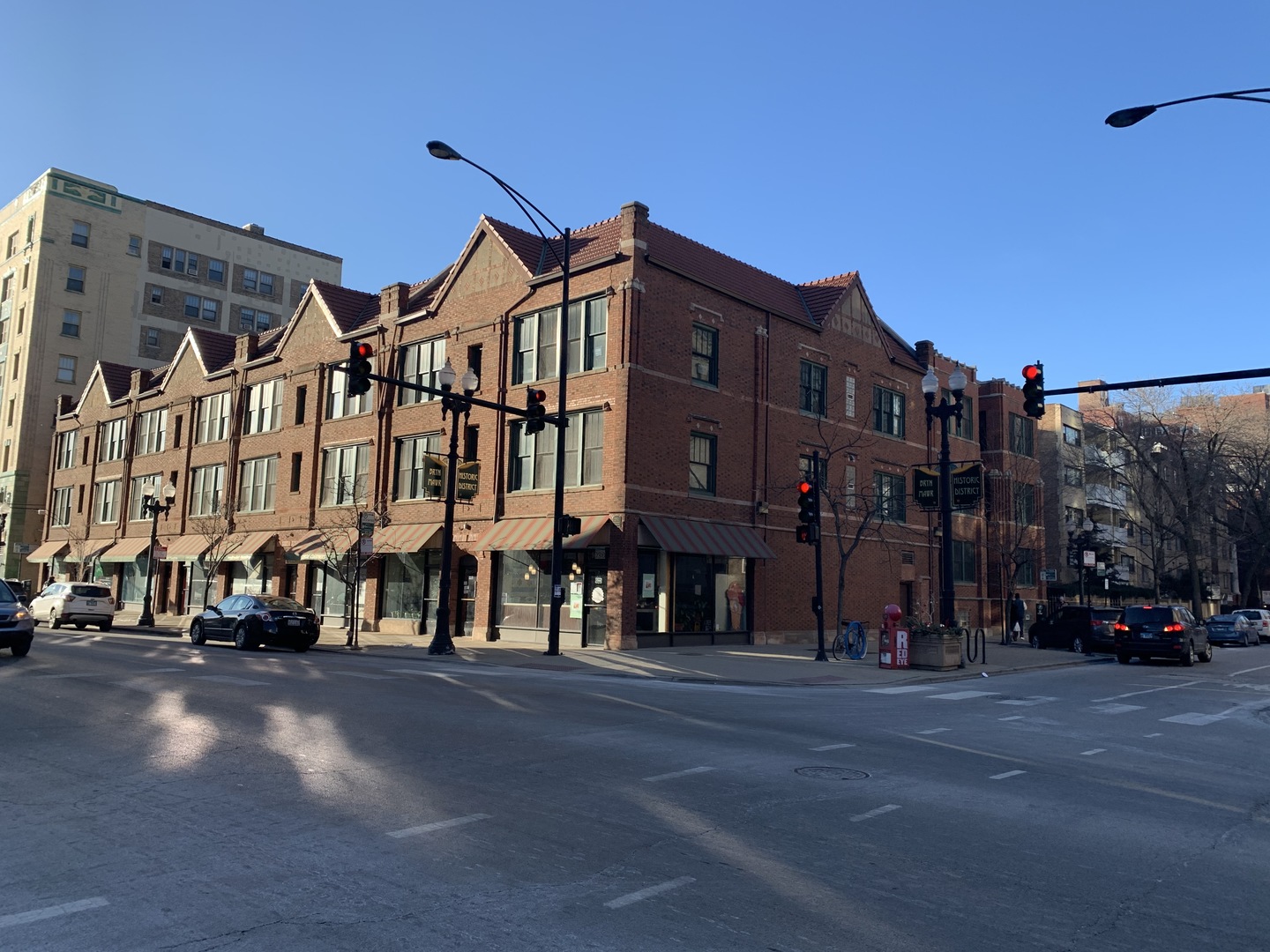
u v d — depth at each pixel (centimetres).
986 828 727
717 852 638
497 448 2945
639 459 2603
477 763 916
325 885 552
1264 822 786
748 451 2969
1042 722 1406
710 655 2459
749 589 2941
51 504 5750
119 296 6234
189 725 1106
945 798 831
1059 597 5428
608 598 2569
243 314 6762
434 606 3173
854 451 3384
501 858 611
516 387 2938
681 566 2745
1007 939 492
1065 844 686
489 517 2934
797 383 3188
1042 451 5650
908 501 3659
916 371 3781
